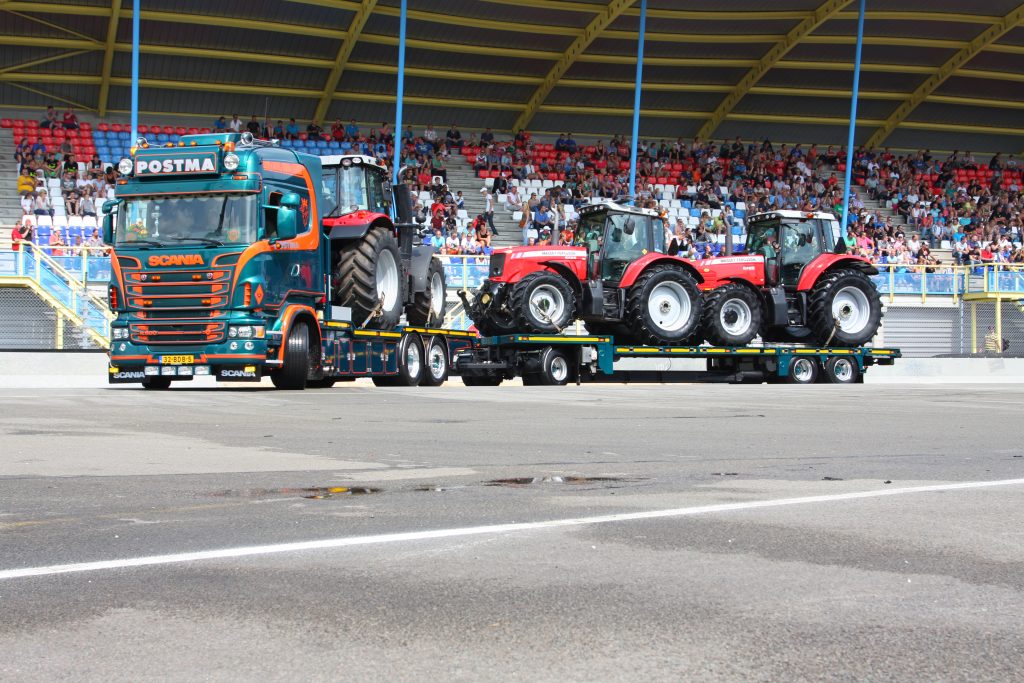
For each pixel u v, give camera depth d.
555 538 4.06
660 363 21.34
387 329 17.44
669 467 6.34
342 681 2.42
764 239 22.22
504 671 2.49
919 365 27.56
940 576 3.46
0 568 3.56
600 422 9.74
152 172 14.50
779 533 4.18
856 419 10.41
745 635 2.79
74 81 32.47
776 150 41.25
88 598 3.16
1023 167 42.94
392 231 17.47
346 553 3.79
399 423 9.45
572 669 2.51
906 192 39.53
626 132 39.78
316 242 15.59
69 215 28.03
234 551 3.81
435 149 35.59
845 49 37.59
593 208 19.95
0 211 28.77
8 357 19.73
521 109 38.06
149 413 10.47
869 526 4.34
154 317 14.47
